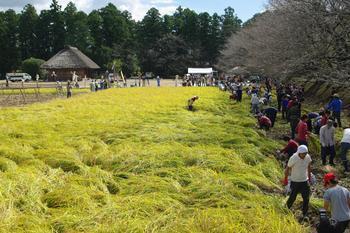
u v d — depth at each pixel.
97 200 9.05
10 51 106.25
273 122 21.59
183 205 8.88
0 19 108.38
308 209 9.80
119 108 26.12
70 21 116.50
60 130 17.73
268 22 49.12
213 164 12.07
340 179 12.88
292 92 28.17
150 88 49.94
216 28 120.62
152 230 7.32
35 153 13.03
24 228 7.33
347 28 28.41
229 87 44.88
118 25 122.12
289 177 10.61
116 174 11.28
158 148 13.70
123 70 99.62
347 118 24.38
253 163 13.23
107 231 7.25
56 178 10.41
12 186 9.12
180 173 11.12
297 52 33.84
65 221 7.68
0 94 45.56
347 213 7.75
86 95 38.50
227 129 18.36
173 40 105.31
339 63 29.61
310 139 16.22
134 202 8.68
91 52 110.12
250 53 56.94
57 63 80.44
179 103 30.09
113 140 15.62
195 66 105.06
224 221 7.62
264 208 8.91
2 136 15.55
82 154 13.29
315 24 30.52
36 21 115.88
